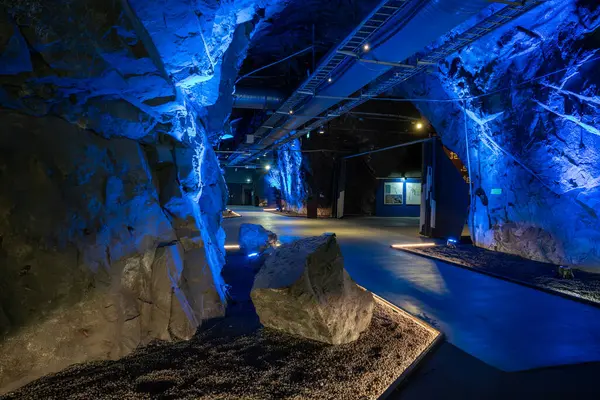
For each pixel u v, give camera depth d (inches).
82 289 116.7
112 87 111.4
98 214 125.0
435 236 484.4
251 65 535.8
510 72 302.0
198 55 128.2
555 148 278.7
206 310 167.0
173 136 161.9
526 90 290.0
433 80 388.8
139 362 122.3
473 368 126.9
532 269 289.4
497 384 116.2
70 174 116.3
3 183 100.0
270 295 147.0
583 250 289.3
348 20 372.8
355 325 149.5
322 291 141.6
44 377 108.7
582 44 239.9
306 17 386.9
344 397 104.3
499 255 352.5
